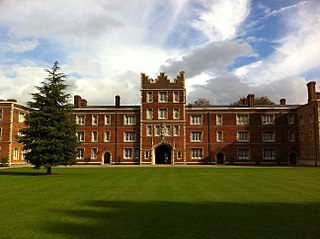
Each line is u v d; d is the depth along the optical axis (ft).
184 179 85.56
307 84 192.54
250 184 72.28
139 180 82.74
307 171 122.31
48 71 117.39
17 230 32.91
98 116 209.46
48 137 111.34
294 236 30.71
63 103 119.24
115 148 205.98
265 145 202.49
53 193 57.82
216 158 203.00
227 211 41.60
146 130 200.34
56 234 31.45
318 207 44.14
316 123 175.32
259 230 32.68
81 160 205.87
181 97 201.46
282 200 49.70
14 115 182.70
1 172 119.03
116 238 30.09
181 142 198.29
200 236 30.63
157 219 37.29
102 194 56.34
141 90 203.00
